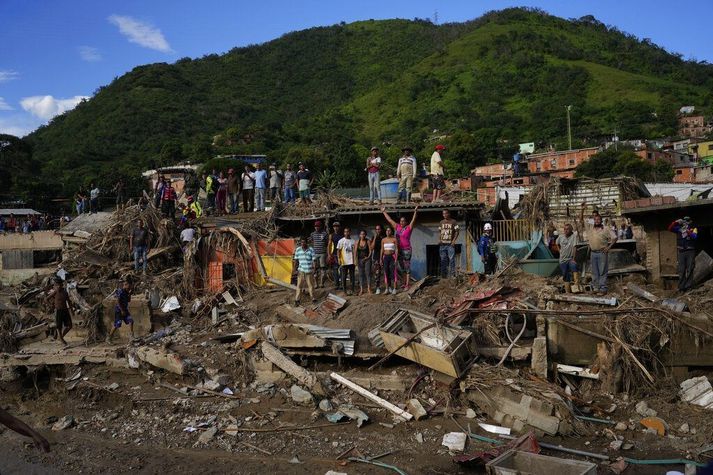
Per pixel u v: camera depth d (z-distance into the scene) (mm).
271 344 13797
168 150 76938
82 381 14422
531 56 118375
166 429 11992
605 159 57156
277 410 12203
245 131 87438
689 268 13469
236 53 156125
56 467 10648
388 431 11102
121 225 21484
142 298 17078
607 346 12047
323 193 21703
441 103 106750
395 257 16312
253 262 19062
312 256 16500
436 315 13711
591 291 14062
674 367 11789
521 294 13938
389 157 66562
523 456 8469
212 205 25438
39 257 25312
